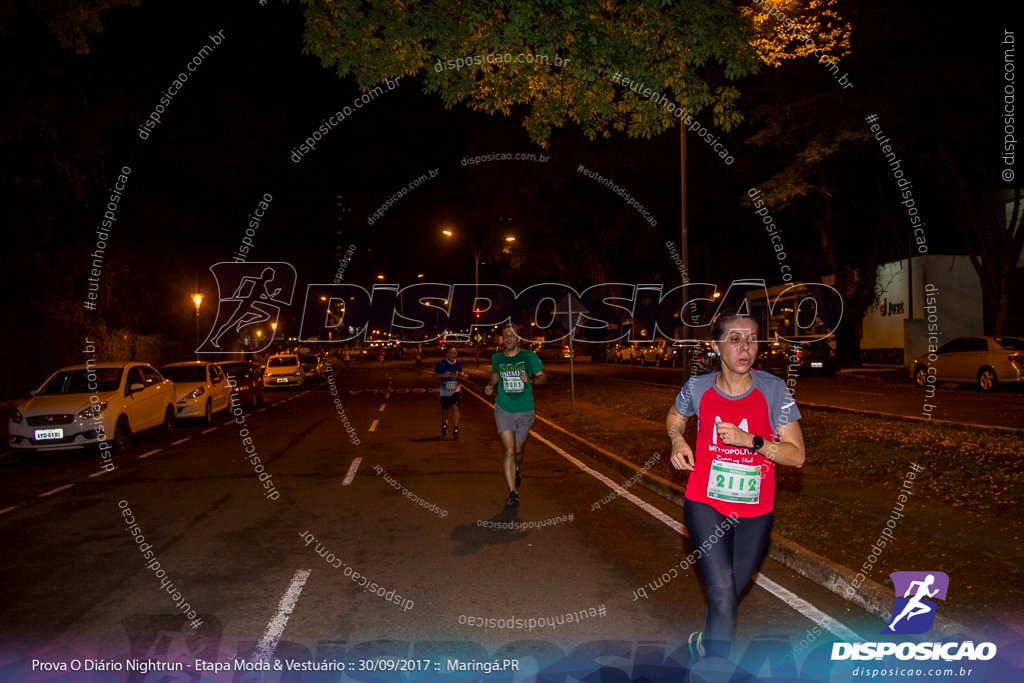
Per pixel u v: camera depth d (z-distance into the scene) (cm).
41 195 2056
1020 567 541
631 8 802
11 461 1258
